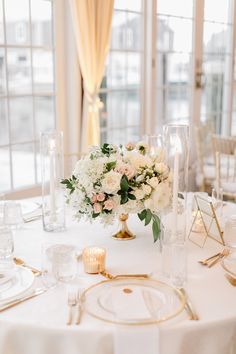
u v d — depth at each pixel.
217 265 1.52
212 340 1.19
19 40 3.40
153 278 1.41
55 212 1.85
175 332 1.15
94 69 3.58
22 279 1.38
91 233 1.82
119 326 1.13
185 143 1.55
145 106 4.48
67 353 1.16
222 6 5.15
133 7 4.16
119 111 4.27
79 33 3.43
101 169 1.59
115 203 1.60
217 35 5.18
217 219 1.80
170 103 4.74
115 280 1.36
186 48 4.78
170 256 1.40
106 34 3.62
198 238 1.78
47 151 1.84
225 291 1.33
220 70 5.36
